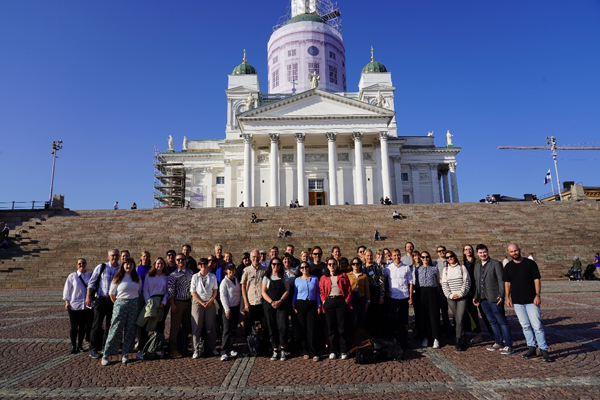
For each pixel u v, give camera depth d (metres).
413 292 10.45
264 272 9.63
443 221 33.75
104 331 9.86
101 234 31.91
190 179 64.81
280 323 9.02
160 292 9.48
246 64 71.00
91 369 8.45
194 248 29.84
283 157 56.25
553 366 8.05
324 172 55.62
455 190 64.25
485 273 9.53
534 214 34.81
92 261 28.09
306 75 71.62
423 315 10.07
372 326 10.27
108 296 9.68
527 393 6.61
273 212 36.66
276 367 8.47
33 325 13.45
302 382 7.41
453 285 9.66
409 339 11.04
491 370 7.91
